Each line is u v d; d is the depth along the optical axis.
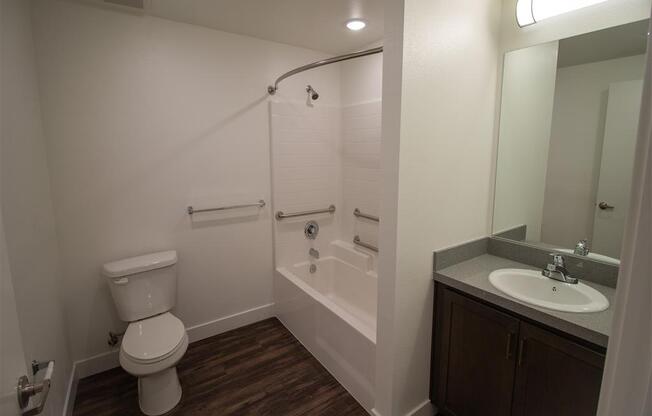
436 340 1.76
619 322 0.73
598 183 1.61
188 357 2.37
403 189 1.48
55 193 1.96
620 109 1.51
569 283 1.56
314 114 2.92
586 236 1.66
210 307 2.63
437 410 1.87
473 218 1.89
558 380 1.29
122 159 2.14
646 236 0.66
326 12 2.09
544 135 1.75
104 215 2.12
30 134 1.60
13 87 1.38
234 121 2.54
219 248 2.61
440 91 1.55
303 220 3.00
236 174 2.60
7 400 0.67
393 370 1.61
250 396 1.99
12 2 1.46
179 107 2.30
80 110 1.98
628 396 0.71
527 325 1.36
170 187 2.33
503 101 1.86
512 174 1.88
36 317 1.39
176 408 1.90
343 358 2.04
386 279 1.58
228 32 2.43
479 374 1.57
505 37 1.82
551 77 1.69
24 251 1.32
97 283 2.14
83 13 1.93
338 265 3.15
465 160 1.76
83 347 2.15
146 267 2.08
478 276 1.65
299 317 2.53
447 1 1.51
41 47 1.84
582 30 1.56
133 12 2.08
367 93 2.78
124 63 2.08
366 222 2.94
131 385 2.10
